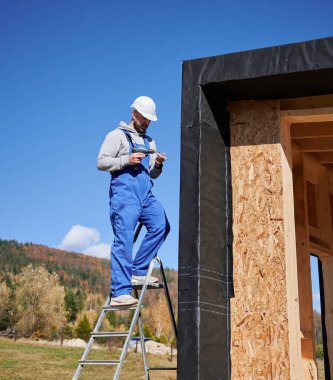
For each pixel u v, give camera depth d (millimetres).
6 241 167125
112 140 4113
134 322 3703
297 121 4789
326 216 7371
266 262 4410
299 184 6312
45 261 161375
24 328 48062
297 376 4191
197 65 4500
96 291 146375
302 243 6109
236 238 4555
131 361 22031
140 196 4102
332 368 7172
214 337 4125
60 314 50281
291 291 4348
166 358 25031
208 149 4473
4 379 16250
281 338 4203
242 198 4625
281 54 4172
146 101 4312
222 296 4340
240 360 4262
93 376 16984
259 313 4320
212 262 4285
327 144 6305
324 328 7379
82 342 35906
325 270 7422
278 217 4473
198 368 3863
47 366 19672
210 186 4430
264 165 4633
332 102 4590
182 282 4121
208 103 4582
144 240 4172
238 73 4301
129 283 3922
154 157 4453
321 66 4012
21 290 49625
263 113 4746
